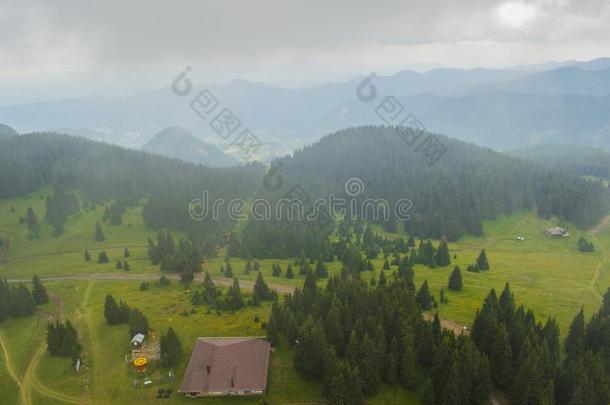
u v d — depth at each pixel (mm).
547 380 71812
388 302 90938
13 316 114750
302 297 105000
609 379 73375
